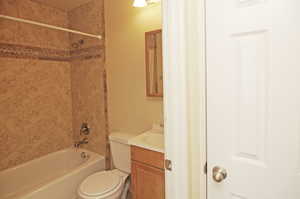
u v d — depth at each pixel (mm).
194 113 950
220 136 908
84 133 2480
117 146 1982
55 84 2459
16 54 2080
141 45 1911
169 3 867
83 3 2307
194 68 930
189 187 937
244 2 794
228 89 864
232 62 843
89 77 2367
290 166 752
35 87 2264
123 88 2113
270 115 777
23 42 2131
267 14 750
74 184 1906
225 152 901
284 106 745
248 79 813
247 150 843
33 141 2268
